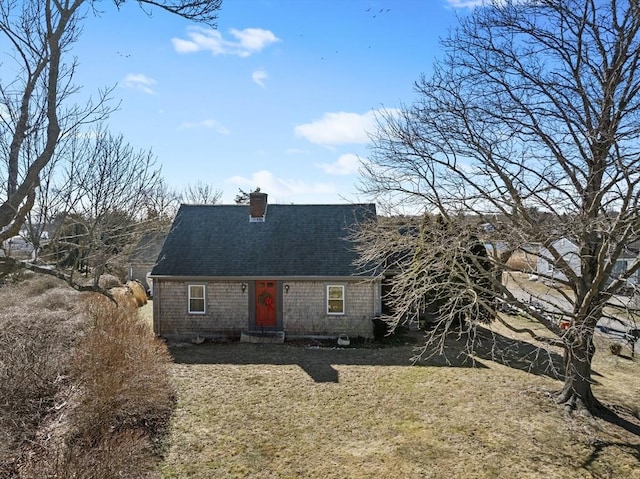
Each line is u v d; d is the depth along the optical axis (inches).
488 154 428.1
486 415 433.7
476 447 373.1
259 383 517.0
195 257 749.3
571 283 441.4
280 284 727.7
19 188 193.5
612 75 394.6
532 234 406.3
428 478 329.7
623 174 374.3
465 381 528.1
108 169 316.5
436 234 466.0
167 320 733.3
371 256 557.6
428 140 488.4
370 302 724.0
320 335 728.3
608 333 625.3
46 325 480.4
